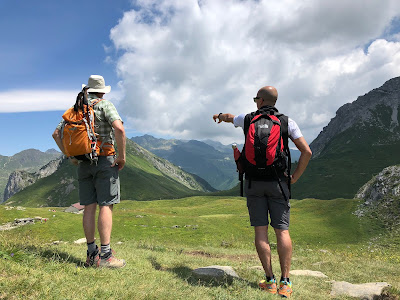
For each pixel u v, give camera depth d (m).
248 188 4.58
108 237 4.70
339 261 11.59
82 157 4.45
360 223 57.34
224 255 12.34
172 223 47.59
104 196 4.61
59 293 3.08
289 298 4.43
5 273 3.38
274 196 4.49
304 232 53.75
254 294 4.32
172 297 3.54
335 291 5.61
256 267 7.41
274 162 4.32
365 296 5.26
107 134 4.64
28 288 3.05
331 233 53.38
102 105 4.56
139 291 3.56
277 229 4.57
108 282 3.78
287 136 4.44
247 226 47.81
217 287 4.54
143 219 48.72
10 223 41.22
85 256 5.68
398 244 43.44
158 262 6.56
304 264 10.49
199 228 45.31
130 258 6.20
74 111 4.42
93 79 4.72
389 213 58.72
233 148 4.73
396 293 5.50
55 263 4.21
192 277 5.11
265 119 4.43
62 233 36.94
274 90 4.68
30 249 5.11
